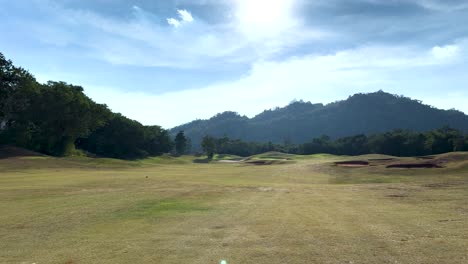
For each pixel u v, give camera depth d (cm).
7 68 7088
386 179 3384
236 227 1212
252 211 1534
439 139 11325
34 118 7419
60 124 7800
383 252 899
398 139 12469
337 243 989
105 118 9638
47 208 1595
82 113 8000
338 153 14988
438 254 873
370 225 1211
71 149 8231
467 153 4619
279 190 2392
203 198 1955
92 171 4578
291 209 1587
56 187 2427
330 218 1353
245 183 2991
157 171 4841
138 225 1258
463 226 1173
